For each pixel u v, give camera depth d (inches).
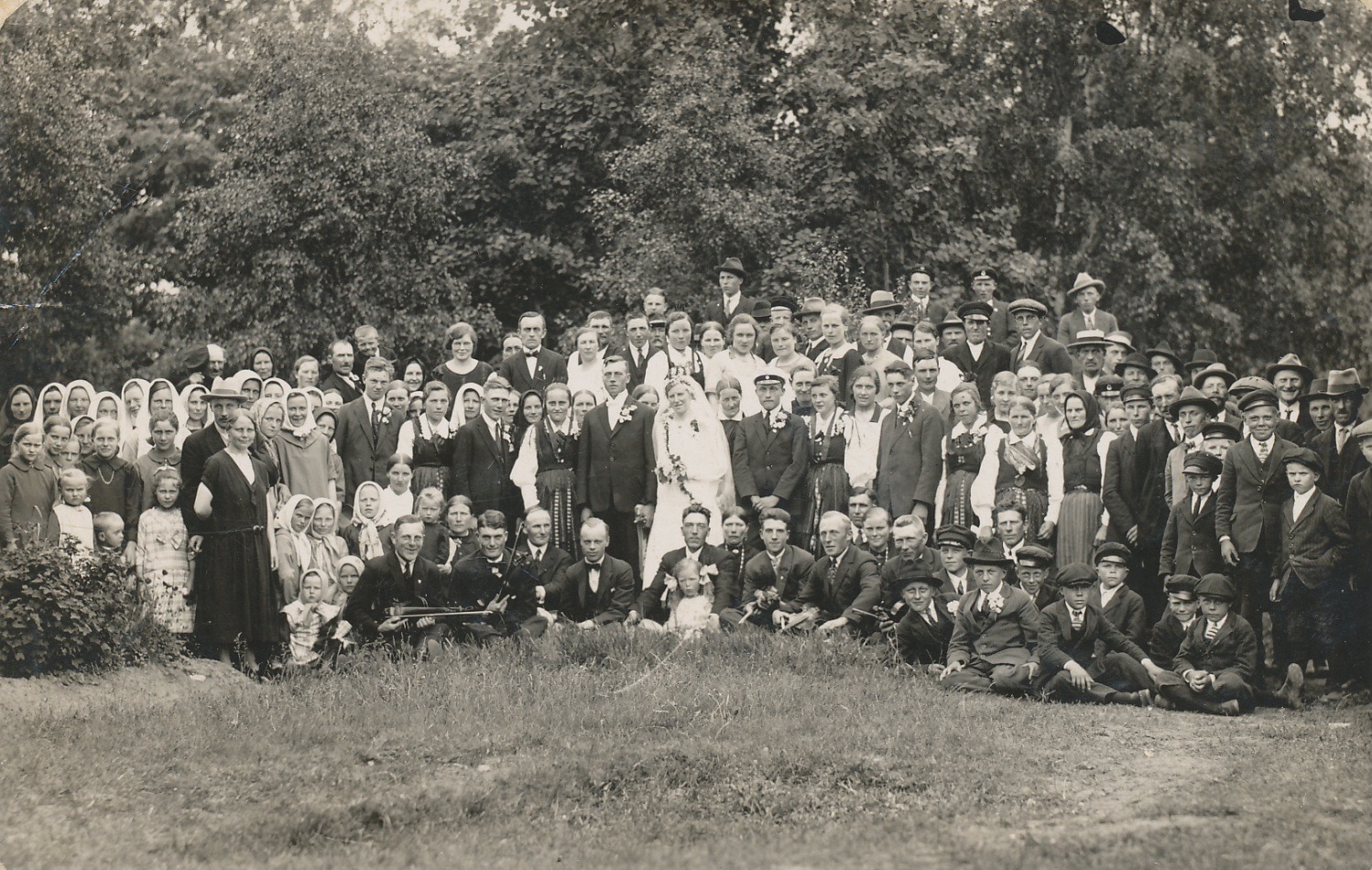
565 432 496.7
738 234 668.7
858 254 724.0
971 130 770.2
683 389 491.5
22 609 421.7
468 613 452.8
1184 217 789.9
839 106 735.1
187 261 705.6
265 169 683.4
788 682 420.2
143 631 445.4
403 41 777.6
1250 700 414.6
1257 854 304.3
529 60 780.6
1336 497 457.7
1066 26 799.1
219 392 460.4
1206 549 442.9
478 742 374.9
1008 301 747.4
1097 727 396.5
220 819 331.0
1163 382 467.2
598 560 469.7
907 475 478.6
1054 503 467.2
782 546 463.2
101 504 457.1
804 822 331.0
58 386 485.7
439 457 506.0
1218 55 796.6
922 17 787.4
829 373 519.8
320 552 472.4
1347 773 355.6
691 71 697.6
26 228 708.7
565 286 764.0
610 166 732.7
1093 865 298.7
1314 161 792.3
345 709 404.2
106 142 730.8
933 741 377.4
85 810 334.6
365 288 686.5
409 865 305.9
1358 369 789.2
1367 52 778.8
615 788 348.5
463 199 753.6
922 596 443.5
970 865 301.3
